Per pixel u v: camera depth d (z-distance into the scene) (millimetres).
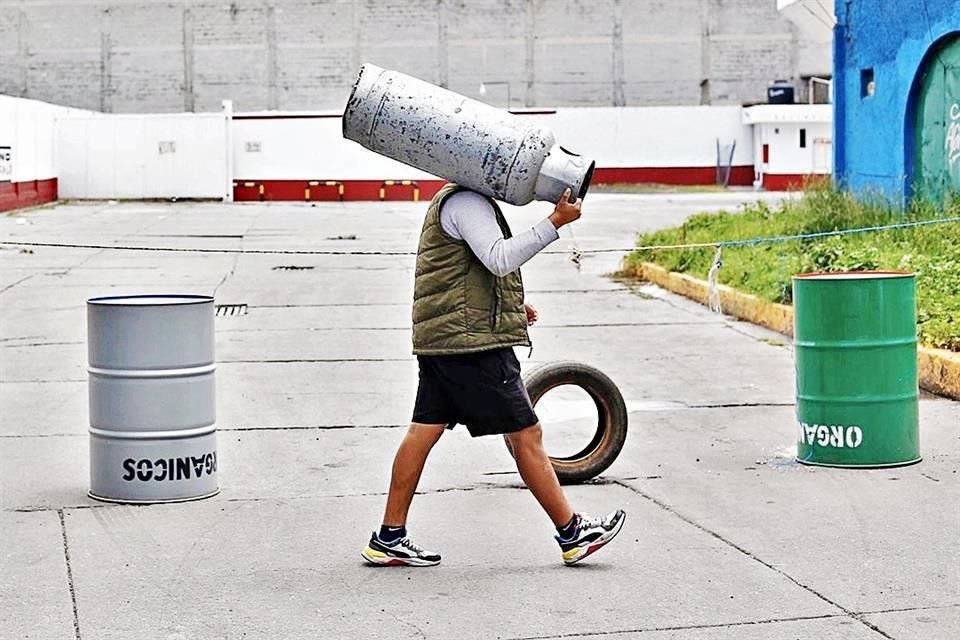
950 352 10570
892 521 6883
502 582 5996
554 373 7812
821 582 5898
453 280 5957
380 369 12078
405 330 14523
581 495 7621
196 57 59844
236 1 59625
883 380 8031
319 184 47625
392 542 6242
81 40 59844
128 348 7410
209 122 45688
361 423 9766
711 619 5438
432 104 5941
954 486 7586
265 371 11984
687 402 10461
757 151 51562
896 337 8055
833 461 8117
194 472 7570
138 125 45438
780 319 14133
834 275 8164
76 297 17438
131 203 44688
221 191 45938
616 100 60031
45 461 8586
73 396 10820
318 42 59688
